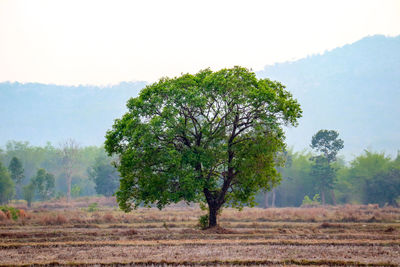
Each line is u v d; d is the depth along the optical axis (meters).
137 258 39.78
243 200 61.06
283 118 56.62
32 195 158.12
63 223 77.88
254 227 71.94
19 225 76.06
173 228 70.25
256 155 56.88
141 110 56.78
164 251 43.16
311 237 53.66
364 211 113.25
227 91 55.78
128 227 72.69
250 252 42.28
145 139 53.91
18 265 37.56
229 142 58.59
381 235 55.53
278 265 37.38
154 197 57.50
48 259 39.88
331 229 65.44
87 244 48.16
